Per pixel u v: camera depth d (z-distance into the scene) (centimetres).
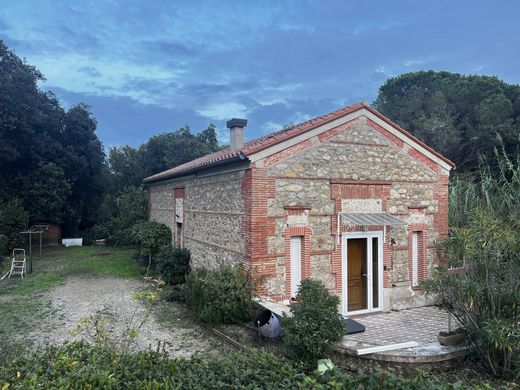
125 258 2317
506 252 794
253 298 1048
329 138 1166
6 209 2412
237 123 1659
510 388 682
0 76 2486
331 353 809
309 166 1136
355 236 1201
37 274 1844
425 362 790
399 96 3716
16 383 399
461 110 3184
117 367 445
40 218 2827
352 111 1192
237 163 1153
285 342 820
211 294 1057
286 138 1098
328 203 1162
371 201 1225
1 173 2605
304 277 1119
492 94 3102
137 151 4219
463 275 820
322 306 816
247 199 1091
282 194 1100
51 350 507
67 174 2970
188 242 1661
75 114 3034
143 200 2706
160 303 1309
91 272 1891
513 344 708
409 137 1290
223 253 1262
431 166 1341
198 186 1534
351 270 1203
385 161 1255
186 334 1017
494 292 778
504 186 1734
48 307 1266
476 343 795
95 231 3188
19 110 2531
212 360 495
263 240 1073
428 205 1330
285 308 977
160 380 431
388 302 1241
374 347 809
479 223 816
